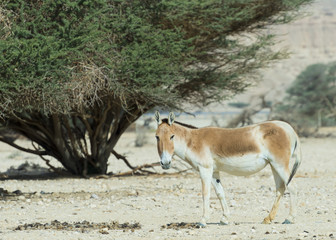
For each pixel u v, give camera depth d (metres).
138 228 39.38
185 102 88.00
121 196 61.00
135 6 69.56
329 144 194.12
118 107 85.06
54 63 59.25
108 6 68.44
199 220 43.41
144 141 189.50
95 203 55.25
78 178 85.94
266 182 75.94
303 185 70.75
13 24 59.59
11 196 61.72
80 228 39.34
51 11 62.12
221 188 39.84
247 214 46.06
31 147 169.00
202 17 76.06
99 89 65.19
